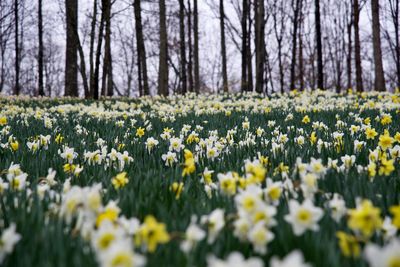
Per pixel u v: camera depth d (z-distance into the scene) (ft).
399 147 10.67
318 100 43.42
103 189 8.04
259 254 4.98
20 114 31.17
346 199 6.97
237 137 16.75
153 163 11.13
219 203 6.84
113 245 3.97
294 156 11.18
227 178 7.19
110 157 11.23
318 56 65.36
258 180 7.34
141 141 15.64
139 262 3.95
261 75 64.49
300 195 7.20
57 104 47.37
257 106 33.96
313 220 5.06
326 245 4.85
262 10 63.82
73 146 14.70
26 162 11.14
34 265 4.61
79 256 4.57
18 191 7.30
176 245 5.05
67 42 61.31
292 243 5.06
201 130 19.89
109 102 46.75
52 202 6.73
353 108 30.37
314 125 18.84
